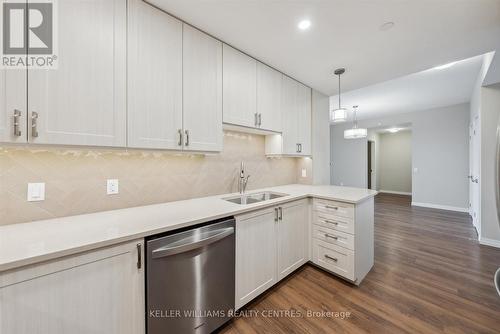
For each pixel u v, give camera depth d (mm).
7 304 805
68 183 1392
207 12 1545
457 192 4996
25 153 1251
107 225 1220
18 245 932
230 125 2025
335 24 1686
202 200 1979
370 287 2035
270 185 2895
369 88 3818
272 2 1454
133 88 1382
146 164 1739
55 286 901
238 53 2041
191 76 1680
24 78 1039
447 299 1849
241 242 1665
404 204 5879
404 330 1514
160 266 1188
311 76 2648
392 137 7945
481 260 2564
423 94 4176
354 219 2012
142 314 1148
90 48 1221
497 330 1503
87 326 982
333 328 1539
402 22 1657
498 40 1887
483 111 3062
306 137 2963
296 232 2227
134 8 1387
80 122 1189
